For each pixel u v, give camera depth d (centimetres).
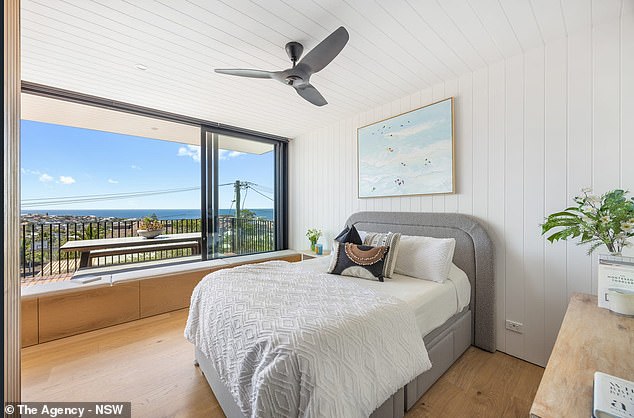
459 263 236
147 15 165
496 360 207
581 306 142
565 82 189
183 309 316
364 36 187
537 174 201
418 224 268
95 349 225
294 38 190
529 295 205
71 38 187
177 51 205
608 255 141
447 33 184
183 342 238
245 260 373
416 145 273
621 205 134
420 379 161
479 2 156
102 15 164
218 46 199
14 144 82
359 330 123
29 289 243
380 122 308
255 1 155
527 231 206
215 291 174
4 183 74
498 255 220
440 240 219
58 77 243
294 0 154
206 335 160
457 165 246
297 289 171
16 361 84
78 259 361
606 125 173
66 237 360
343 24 175
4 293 75
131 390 174
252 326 127
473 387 176
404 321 142
